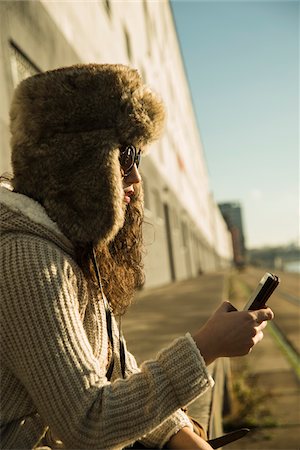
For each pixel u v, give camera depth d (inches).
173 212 1136.2
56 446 45.4
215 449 52.4
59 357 37.0
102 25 544.7
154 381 38.5
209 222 3041.3
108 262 52.7
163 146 1042.1
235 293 954.1
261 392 208.2
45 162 41.9
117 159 43.3
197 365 38.8
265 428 174.6
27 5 285.7
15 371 38.6
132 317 313.3
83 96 42.8
